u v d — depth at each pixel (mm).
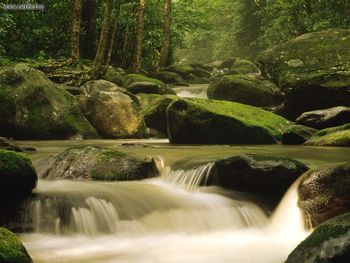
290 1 22781
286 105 12828
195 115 10344
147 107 12992
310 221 5641
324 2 19953
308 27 20875
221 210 6000
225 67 31844
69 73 15461
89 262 4598
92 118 11961
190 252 4930
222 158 6551
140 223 5656
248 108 11242
